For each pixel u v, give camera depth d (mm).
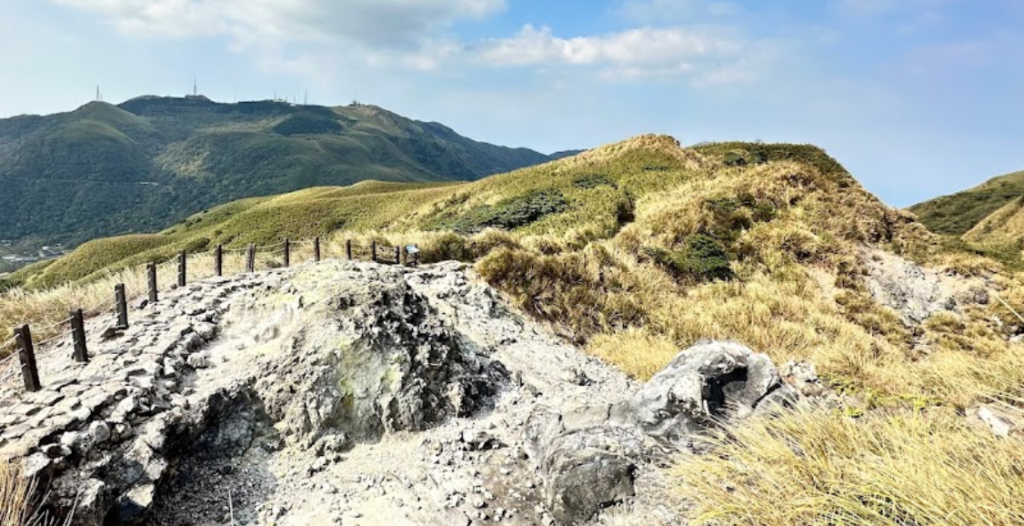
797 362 9656
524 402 9219
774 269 21656
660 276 19641
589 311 16062
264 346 8562
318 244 16516
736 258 22062
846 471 3732
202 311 9992
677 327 15820
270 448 7078
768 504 3758
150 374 7152
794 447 4438
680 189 30812
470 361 9930
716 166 44781
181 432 6328
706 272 20844
